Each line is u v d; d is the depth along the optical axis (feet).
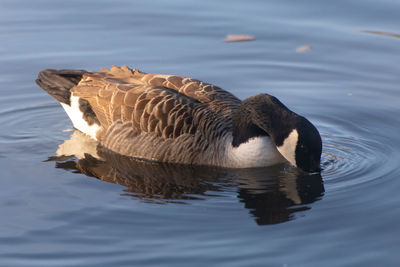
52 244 33.35
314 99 53.93
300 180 41.57
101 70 48.75
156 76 46.98
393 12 67.10
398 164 43.50
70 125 50.60
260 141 43.34
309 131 40.68
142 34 63.52
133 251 32.68
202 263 31.55
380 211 36.76
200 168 43.57
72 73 48.42
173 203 37.91
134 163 44.14
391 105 52.60
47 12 67.46
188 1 70.13
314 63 59.31
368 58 59.77
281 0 70.13
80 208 37.06
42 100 54.29
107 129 45.78
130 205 37.50
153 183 40.78
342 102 53.36
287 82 56.65
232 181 41.42
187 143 43.34
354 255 32.27
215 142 43.62
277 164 44.50
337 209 37.14
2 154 44.91
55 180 40.86
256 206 37.58
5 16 66.28
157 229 34.81
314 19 66.39
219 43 62.23
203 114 43.65
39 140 47.57
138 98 44.29
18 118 51.31
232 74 57.52
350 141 47.62
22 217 36.01
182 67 57.98
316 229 34.81
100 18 66.44
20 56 59.11
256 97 43.19
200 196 38.93
